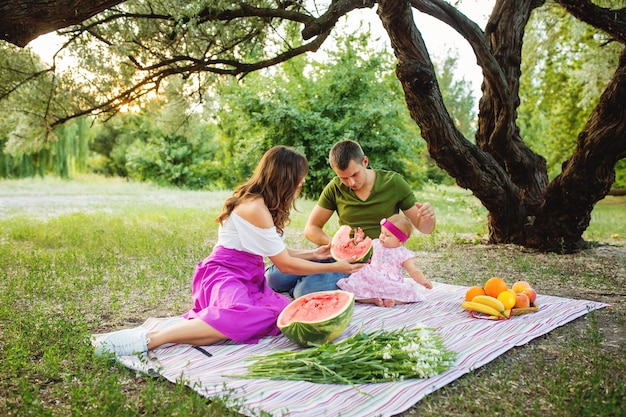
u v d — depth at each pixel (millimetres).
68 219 13258
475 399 3240
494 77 8102
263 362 3643
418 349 3596
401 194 5613
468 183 8680
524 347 4148
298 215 14922
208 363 3750
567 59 21000
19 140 10391
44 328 4340
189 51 9383
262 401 3141
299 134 21312
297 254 5074
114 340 3875
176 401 3084
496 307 4797
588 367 3730
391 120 21172
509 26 8688
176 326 4031
